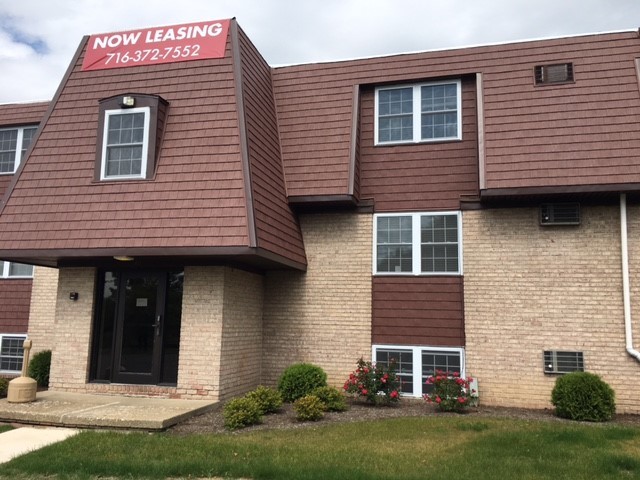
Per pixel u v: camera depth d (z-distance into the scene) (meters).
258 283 11.97
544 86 11.42
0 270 15.23
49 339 14.38
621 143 10.44
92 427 8.20
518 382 10.62
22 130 15.95
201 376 10.03
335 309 11.88
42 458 6.44
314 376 10.56
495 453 6.70
